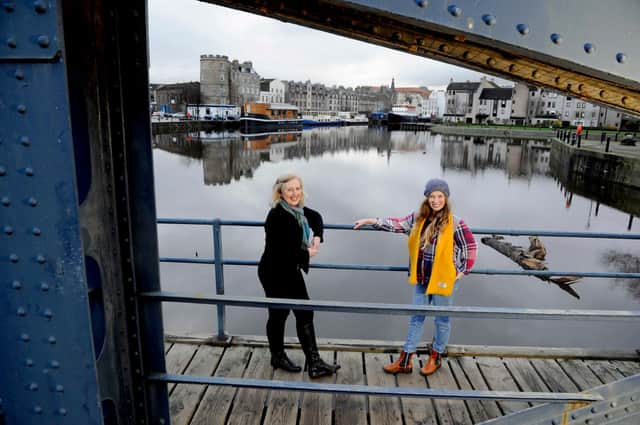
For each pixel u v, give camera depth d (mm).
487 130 84000
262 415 2988
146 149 1745
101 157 1677
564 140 42812
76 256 1437
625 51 1447
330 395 3188
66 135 1345
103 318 1741
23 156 1369
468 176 36781
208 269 11961
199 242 14680
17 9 1278
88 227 1625
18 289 1471
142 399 1962
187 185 29953
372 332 8414
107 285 1755
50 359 1530
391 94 179875
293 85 135375
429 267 3180
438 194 3055
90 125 1607
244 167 40094
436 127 103375
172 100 113000
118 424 1900
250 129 91000
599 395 2098
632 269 13562
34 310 1486
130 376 1920
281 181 3045
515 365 3592
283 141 70312
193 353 3721
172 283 10977
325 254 13852
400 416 2971
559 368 3553
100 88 1652
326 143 69312
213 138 67688
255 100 113188
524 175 38094
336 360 3611
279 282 3146
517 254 14250
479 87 108312
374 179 34719
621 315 1792
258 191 28297
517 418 2182
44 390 1561
